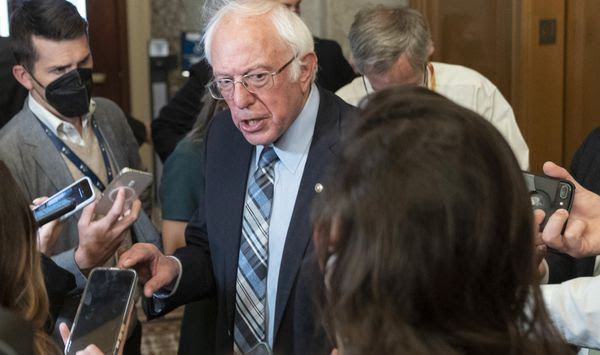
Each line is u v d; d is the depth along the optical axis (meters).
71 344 1.78
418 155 1.09
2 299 1.46
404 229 1.08
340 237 1.13
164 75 6.15
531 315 1.17
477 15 4.76
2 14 5.15
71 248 2.57
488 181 1.09
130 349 2.72
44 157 2.56
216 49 2.14
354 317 1.12
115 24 6.12
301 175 2.22
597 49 4.64
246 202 2.29
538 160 4.67
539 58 4.61
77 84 2.53
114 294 1.88
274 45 2.11
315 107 2.23
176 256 2.34
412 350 1.08
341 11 5.31
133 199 2.29
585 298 1.75
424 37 3.04
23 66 2.56
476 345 1.10
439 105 1.13
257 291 2.24
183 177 2.88
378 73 3.05
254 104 2.12
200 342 2.65
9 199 1.47
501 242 1.10
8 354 0.99
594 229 1.79
